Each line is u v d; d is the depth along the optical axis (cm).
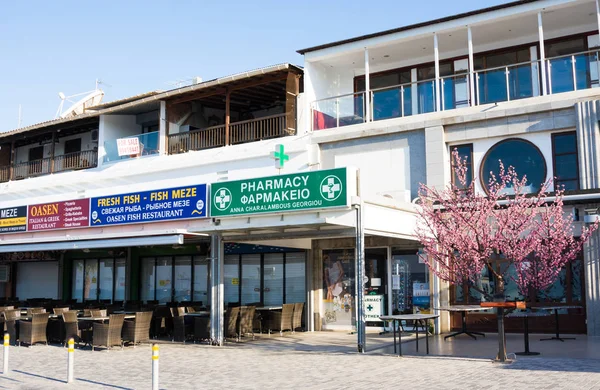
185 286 2453
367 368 1180
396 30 1978
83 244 1917
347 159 1984
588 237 1536
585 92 1639
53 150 2881
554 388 915
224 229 1572
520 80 1780
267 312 1880
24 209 2341
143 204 1966
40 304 2269
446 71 2147
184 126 2491
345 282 1986
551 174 1677
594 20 1878
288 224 1441
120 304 2327
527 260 1573
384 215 1512
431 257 1599
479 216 1355
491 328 1738
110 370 1256
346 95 2042
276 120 2364
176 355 1466
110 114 2655
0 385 1097
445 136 1823
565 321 1641
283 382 1054
